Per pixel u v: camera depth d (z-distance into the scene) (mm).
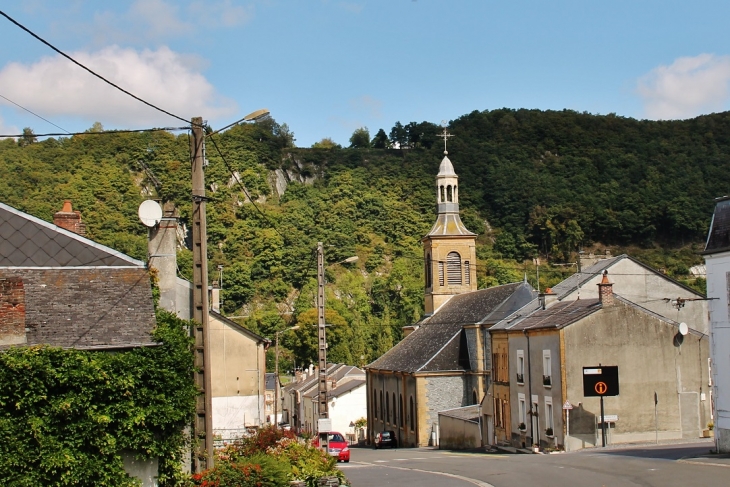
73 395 20984
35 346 21109
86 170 135000
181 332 23031
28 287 24078
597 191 158000
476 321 72812
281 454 28156
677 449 41094
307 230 167875
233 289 136875
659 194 148375
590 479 28828
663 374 49031
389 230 179500
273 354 125312
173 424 22422
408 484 30594
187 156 152750
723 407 37844
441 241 89562
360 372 101438
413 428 73500
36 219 27297
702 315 62156
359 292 152625
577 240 151000
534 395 52469
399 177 195000
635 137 169125
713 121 165000
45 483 20500
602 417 46812
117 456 21359
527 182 170125
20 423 20484
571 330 48406
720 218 38469
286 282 145750
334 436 48781
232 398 44625
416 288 145500
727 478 26859
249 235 146250
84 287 24469
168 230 26812
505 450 55875
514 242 162000
